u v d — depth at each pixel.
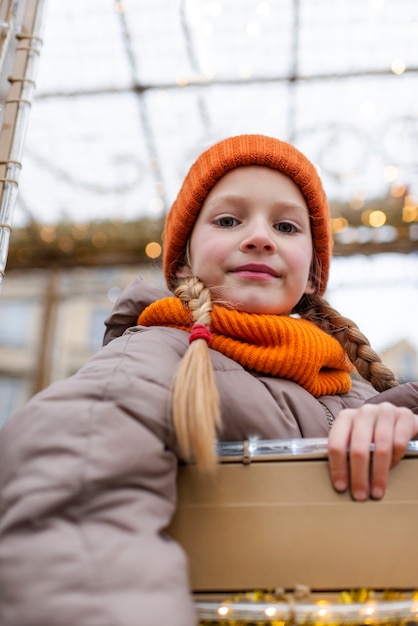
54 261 3.78
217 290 0.95
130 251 3.68
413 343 3.00
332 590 0.64
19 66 1.05
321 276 1.17
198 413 0.67
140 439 0.65
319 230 1.11
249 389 0.82
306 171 1.05
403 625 0.62
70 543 0.57
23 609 0.54
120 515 0.59
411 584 0.64
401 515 0.67
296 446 0.70
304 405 0.87
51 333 3.81
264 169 1.02
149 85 2.62
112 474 0.61
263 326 0.90
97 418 0.65
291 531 0.66
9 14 1.07
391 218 3.24
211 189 1.04
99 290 3.88
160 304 0.97
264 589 0.64
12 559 0.56
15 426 0.66
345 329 1.12
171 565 0.57
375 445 0.69
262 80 2.61
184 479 0.69
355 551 0.65
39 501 0.58
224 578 0.64
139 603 0.54
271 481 0.69
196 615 0.61
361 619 0.61
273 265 0.95
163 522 0.62
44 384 3.69
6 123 1.00
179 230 1.09
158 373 0.74
